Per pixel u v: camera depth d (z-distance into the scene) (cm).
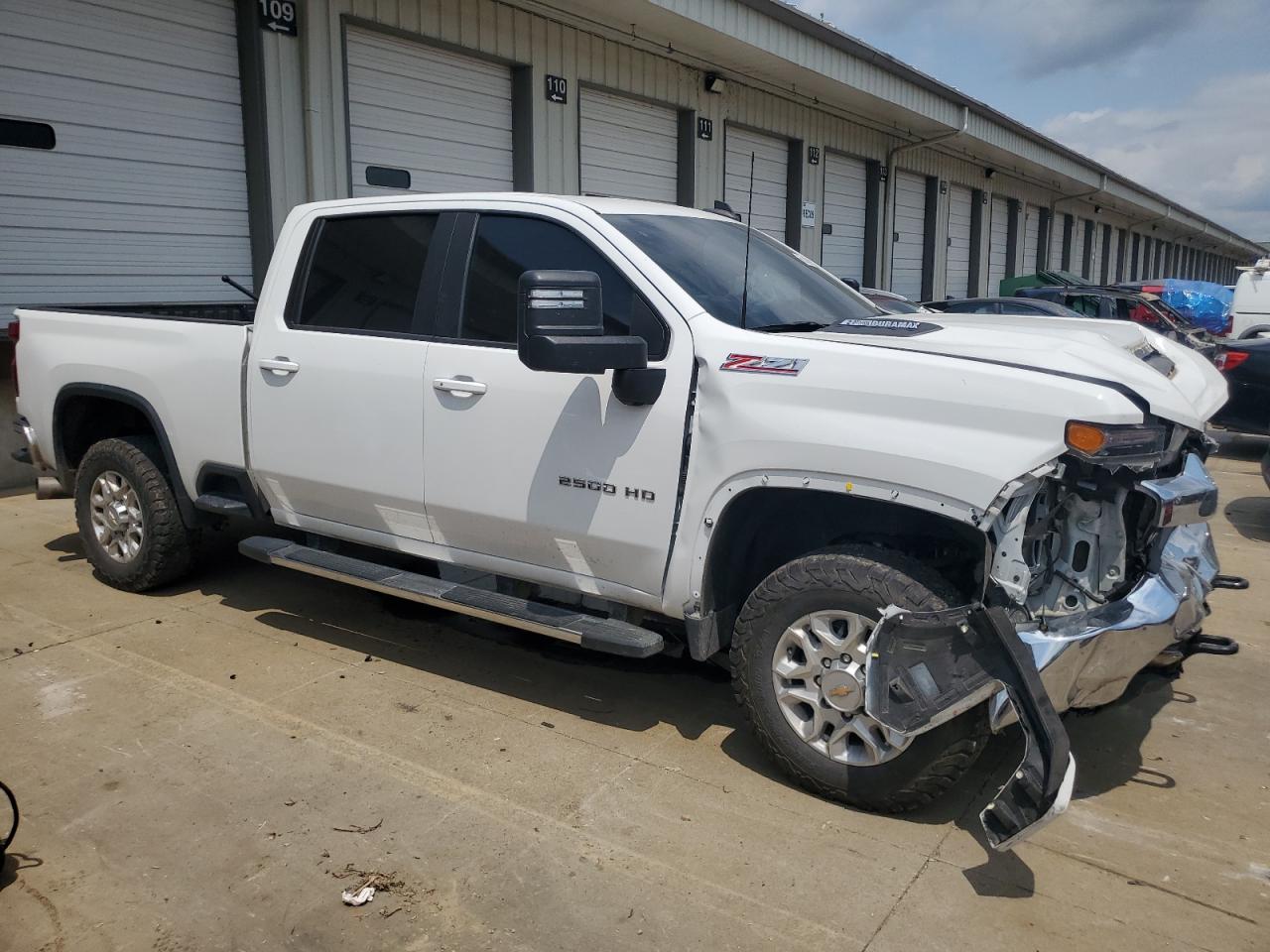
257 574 580
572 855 309
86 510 545
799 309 396
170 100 874
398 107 1058
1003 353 320
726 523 345
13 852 307
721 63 1448
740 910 284
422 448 405
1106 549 326
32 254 799
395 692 426
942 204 2342
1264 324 1761
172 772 355
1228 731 405
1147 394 305
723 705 422
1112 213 3866
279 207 941
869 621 318
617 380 346
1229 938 274
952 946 270
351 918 279
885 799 325
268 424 454
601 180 1343
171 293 895
